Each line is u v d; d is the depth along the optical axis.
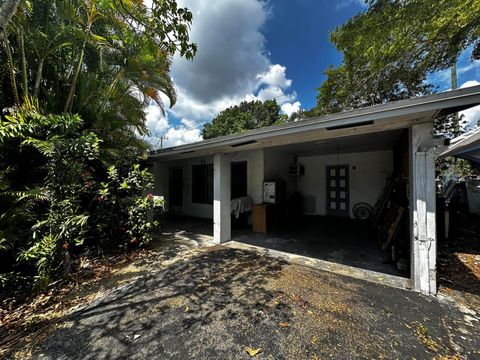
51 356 1.75
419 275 2.62
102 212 4.10
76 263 3.57
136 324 2.12
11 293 2.71
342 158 7.76
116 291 2.79
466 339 1.85
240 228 6.30
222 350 1.78
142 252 4.25
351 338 1.88
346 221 7.10
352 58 7.17
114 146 4.70
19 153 3.31
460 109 2.03
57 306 2.46
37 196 2.84
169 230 6.17
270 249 4.39
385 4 5.64
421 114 2.24
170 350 1.79
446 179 11.62
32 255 2.66
